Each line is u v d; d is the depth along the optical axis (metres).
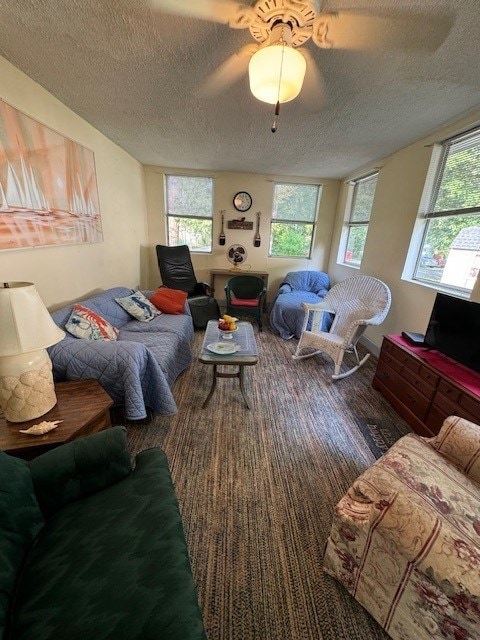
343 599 1.04
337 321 3.03
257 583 1.08
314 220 4.76
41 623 0.63
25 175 1.75
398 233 2.92
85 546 0.80
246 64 1.58
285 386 2.52
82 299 2.53
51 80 1.79
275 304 3.88
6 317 1.07
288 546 1.21
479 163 2.09
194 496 1.43
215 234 4.66
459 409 1.59
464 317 1.78
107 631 0.61
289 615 0.99
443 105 1.96
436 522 0.81
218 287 4.93
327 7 1.16
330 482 1.54
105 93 1.96
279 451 1.75
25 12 1.22
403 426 2.03
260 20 1.22
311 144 2.89
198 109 2.19
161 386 1.80
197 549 1.19
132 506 0.92
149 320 2.81
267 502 1.41
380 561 0.90
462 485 1.00
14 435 1.15
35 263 1.89
